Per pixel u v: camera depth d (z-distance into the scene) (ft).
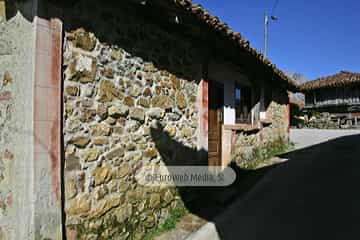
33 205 7.11
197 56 14.96
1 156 8.10
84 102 8.57
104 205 9.18
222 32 13.19
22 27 7.55
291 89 34.27
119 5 9.89
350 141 36.94
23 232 7.23
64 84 8.00
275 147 30.86
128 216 10.19
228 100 21.07
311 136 46.47
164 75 12.34
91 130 8.79
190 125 14.20
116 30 9.82
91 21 8.86
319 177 19.07
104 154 9.23
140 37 10.97
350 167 21.43
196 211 13.70
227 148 19.06
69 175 8.10
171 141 12.68
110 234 9.39
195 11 10.75
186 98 13.92
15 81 7.72
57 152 7.68
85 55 8.63
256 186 17.89
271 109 30.32
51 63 7.56
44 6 7.43
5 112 8.02
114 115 9.66
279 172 21.38
